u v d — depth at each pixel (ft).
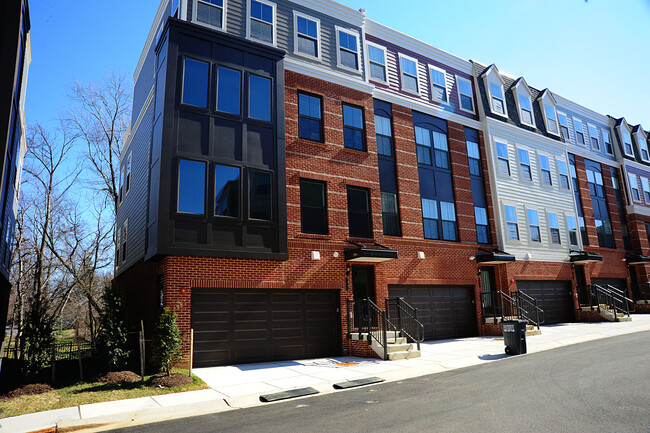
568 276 76.74
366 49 61.41
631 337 50.47
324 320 48.57
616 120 103.24
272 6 53.47
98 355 42.57
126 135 71.97
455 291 62.44
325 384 32.17
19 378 38.45
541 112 85.46
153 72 54.24
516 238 70.74
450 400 25.23
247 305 44.04
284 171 46.68
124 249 66.28
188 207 40.42
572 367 33.45
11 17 34.17
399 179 59.82
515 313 64.08
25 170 74.54
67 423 23.70
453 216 64.90
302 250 47.96
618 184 98.12
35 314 37.73
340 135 54.60
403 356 43.65
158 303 45.16
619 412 20.80
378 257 49.80
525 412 21.68
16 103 40.37
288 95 51.65
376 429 20.25
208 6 48.57
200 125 42.83
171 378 33.17
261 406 26.78
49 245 67.46
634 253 93.81
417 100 65.36
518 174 74.28
